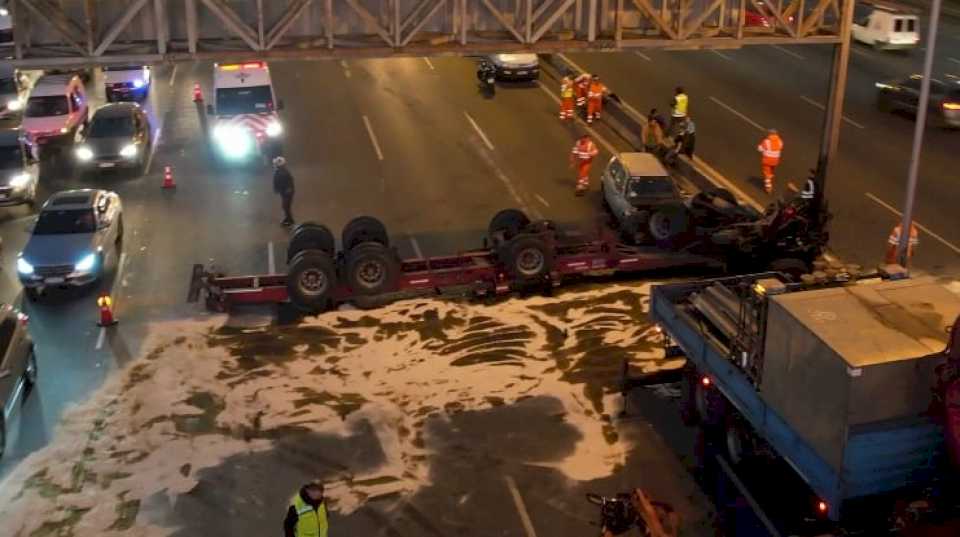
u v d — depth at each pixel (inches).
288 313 789.2
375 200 1035.9
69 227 856.3
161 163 1162.0
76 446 617.9
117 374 701.9
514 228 853.8
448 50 791.7
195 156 1186.0
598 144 1220.5
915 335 441.7
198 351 730.8
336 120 1326.3
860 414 426.0
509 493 570.3
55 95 1245.1
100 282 847.1
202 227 967.6
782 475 503.8
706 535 531.2
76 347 740.0
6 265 893.2
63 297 821.2
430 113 1352.1
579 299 807.7
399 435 626.2
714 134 1245.1
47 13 733.3
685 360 671.8
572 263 820.6
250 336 753.0
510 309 791.1
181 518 552.4
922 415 430.6
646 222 874.8
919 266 875.4
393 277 788.6
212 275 787.4
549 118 1326.3
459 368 703.7
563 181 1092.5
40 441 624.1
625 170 954.1
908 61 1596.9
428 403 660.7
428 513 554.3
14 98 1358.3
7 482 583.5
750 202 1023.0
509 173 1117.7
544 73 1550.2
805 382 454.3
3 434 607.2
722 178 1093.1
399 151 1195.3
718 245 829.2
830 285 525.7
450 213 998.4
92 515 554.6
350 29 793.6
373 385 683.4
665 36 828.0
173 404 663.1
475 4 803.4
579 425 634.8
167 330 762.8
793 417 466.9
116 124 1139.3
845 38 854.5
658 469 589.6
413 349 730.8
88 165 1104.8
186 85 1508.4
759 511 476.4
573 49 814.5
